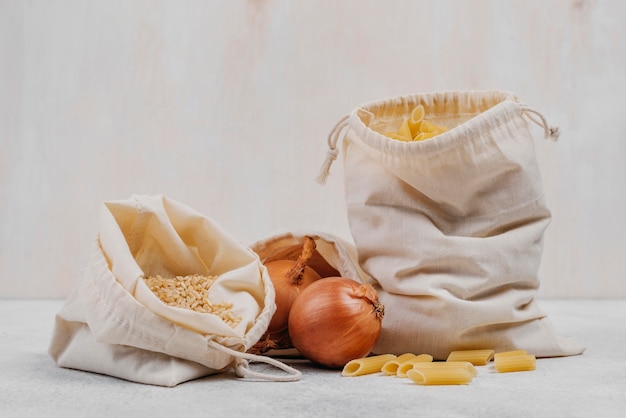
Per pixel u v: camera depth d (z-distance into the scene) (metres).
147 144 3.84
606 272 3.89
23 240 3.85
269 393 1.14
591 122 3.91
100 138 3.85
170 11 3.86
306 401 1.07
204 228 1.42
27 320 2.36
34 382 1.21
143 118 3.85
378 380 1.26
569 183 3.91
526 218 1.50
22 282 3.85
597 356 1.54
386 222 1.49
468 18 3.89
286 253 1.67
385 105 1.67
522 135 1.50
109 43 3.86
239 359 1.27
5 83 3.87
